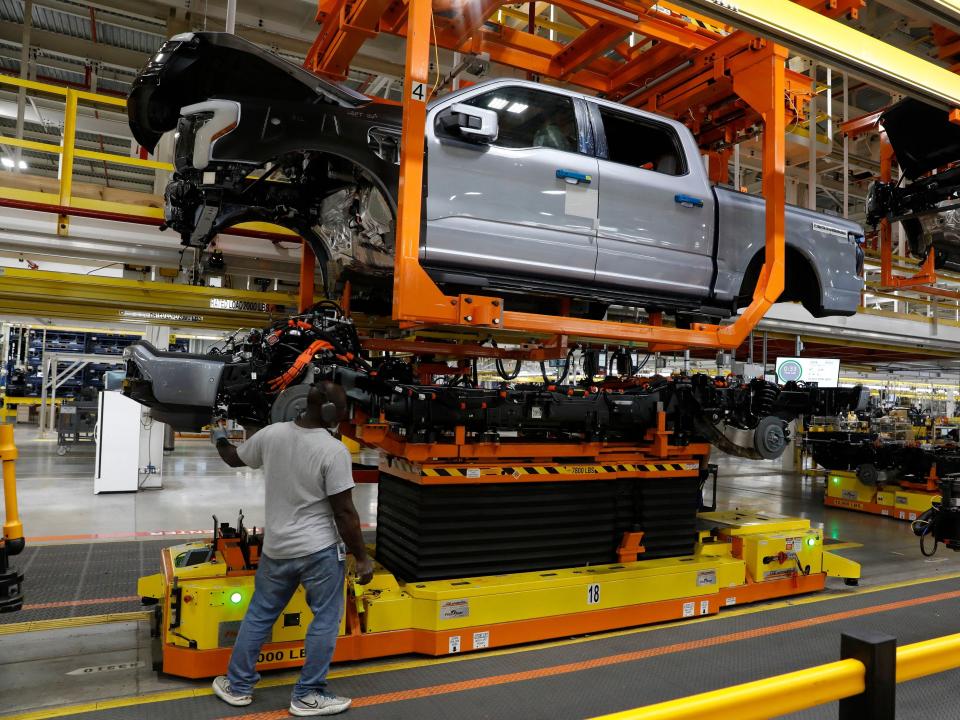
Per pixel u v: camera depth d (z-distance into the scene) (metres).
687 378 5.29
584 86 6.23
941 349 11.23
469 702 3.37
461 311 3.66
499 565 4.36
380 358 5.06
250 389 4.13
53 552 6.15
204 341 18.20
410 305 3.53
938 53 6.93
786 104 5.41
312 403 3.23
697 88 5.46
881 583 5.92
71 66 11.60
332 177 4.32
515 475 4.31
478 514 4.27
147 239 5.90
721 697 1.08
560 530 4.54
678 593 4.69
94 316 8.04
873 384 24.03
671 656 4.05
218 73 3.96
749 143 9.52
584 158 4.43
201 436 18.50
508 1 4.56
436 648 3.89
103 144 14.08
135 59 11.16
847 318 9.34
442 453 4.16
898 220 7.44
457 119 3.82
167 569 3.97
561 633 4.25
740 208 5.03
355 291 5.14
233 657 3.24
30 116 11.28
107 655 3.87
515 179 4.17
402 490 4.41
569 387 4.91
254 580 3.61
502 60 5.61
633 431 5.11
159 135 4.40
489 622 4.05
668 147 5.06
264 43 9.32
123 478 9.32
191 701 3.30
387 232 4.22
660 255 4.65
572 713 3.27
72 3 9.62
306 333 4.25
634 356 7.48
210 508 8.41
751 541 5.18
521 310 5.18
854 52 3.07
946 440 11.95
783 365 10.17
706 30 5.53
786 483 13.38
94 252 5.87
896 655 1.26
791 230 5.25
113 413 9.27
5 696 3.34
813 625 4.68
